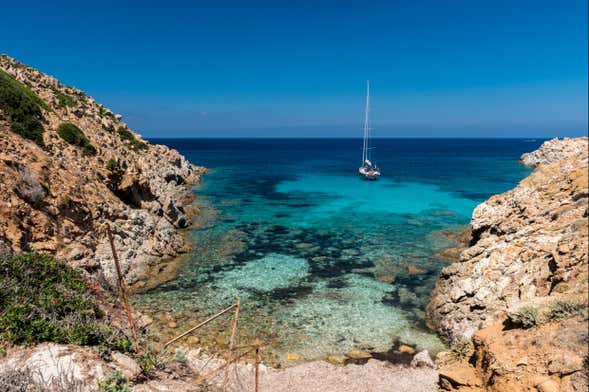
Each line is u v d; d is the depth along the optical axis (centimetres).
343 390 1320
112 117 5809
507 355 940
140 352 1115
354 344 1727
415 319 1955
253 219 4009
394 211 4509
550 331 920
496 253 1864
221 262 2694
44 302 1148
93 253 2167
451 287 1983
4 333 948
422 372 1445
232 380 1288
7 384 791
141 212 2825
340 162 11612
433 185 6631
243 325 1853
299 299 2147
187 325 1827
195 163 10900
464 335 1528
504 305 1552
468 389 1015
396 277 2480
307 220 4006
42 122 3038
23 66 4738
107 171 3041
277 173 8456
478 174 8244
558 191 1983
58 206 2175
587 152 2111
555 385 784
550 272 1374
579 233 1327
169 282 2330
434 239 3325
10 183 1955
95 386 859
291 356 1623
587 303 932
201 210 4381
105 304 1495
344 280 2422
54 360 907
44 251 1894
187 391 1009
